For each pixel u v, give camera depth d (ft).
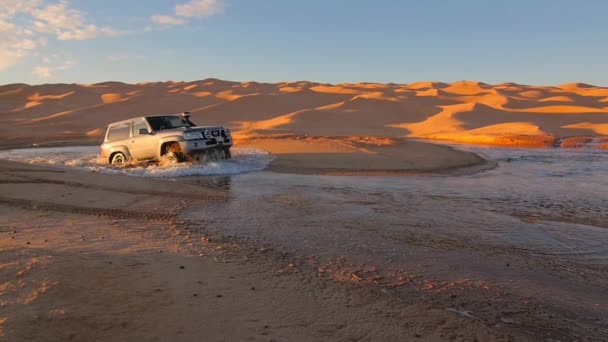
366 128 170.40
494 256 19.03
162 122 51.60
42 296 11.87
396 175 45.34
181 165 46.47
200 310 12.32
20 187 31.07
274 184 37.88
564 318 13.24
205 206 28.07
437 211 27.91
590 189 37.50
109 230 21.52
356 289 14.90
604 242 21.42
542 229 23.75
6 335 9.80
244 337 10.95
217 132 50.52
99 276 13.93
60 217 23.97
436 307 13.66
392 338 11.45
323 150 61.77
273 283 15.03
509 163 61.67
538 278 16.52
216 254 18.13
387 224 24.27
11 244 17.80
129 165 50.11
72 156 64.85
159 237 20.54
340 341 11.12
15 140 112.68
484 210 28.48
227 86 376.89
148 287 13.60
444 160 57.11
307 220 24.86
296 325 11.87
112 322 11.08
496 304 14.08
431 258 18.60
